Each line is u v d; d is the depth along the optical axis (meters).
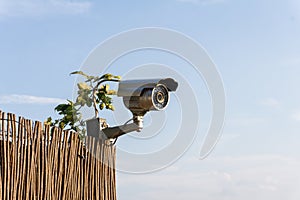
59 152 4.62
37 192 4.38
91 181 4.96
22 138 4.29
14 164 4.21
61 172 4.62
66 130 4.70
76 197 4.78
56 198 4.55
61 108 5.31
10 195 4.16
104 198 5.10
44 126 4.50
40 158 4.43
